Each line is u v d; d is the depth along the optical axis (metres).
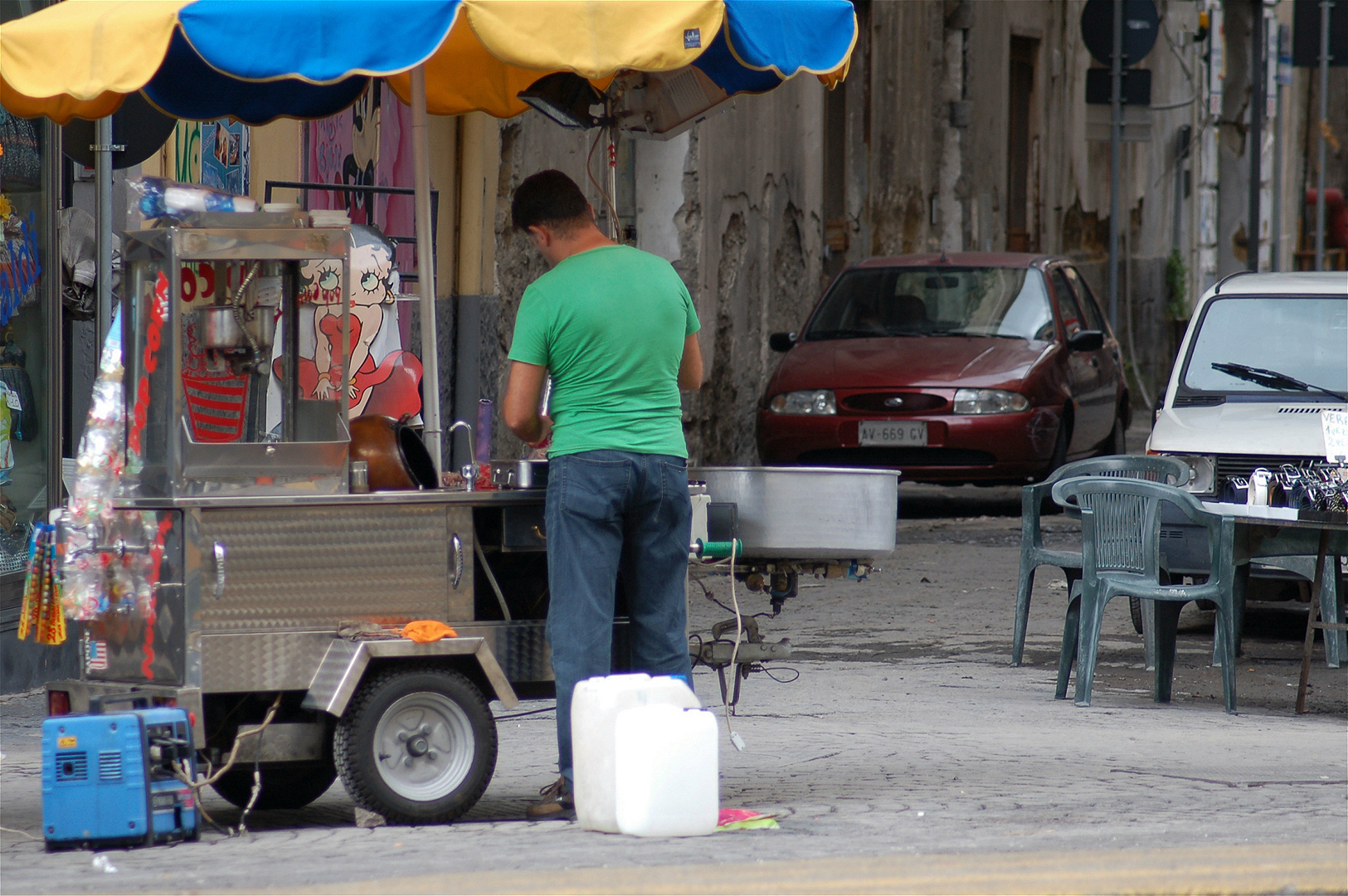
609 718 19.45
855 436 52.53
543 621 20.97
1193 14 113.69
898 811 20.73
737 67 23.53
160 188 21.78
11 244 29.84
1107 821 19.92
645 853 18.11
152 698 19.73
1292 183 138.62
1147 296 108.94
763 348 67.19
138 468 20.05
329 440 21.09
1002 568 46.69
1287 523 28.94
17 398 30.14
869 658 34.94
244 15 18.77
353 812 21.83
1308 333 39.97
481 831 19.62
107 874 17.41
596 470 19.92
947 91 83.81
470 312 49.69
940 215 83.88
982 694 31.11
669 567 20.53
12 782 23.38
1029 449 52.09
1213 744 26.06
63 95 20.70
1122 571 30.20
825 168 75.62
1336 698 30.91
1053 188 96.50
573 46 19.05
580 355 19.95
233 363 21.00
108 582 20.12
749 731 27.28
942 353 53.91
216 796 23.45
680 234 59.69
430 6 18.84
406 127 47.38
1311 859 17.55
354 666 19.48
